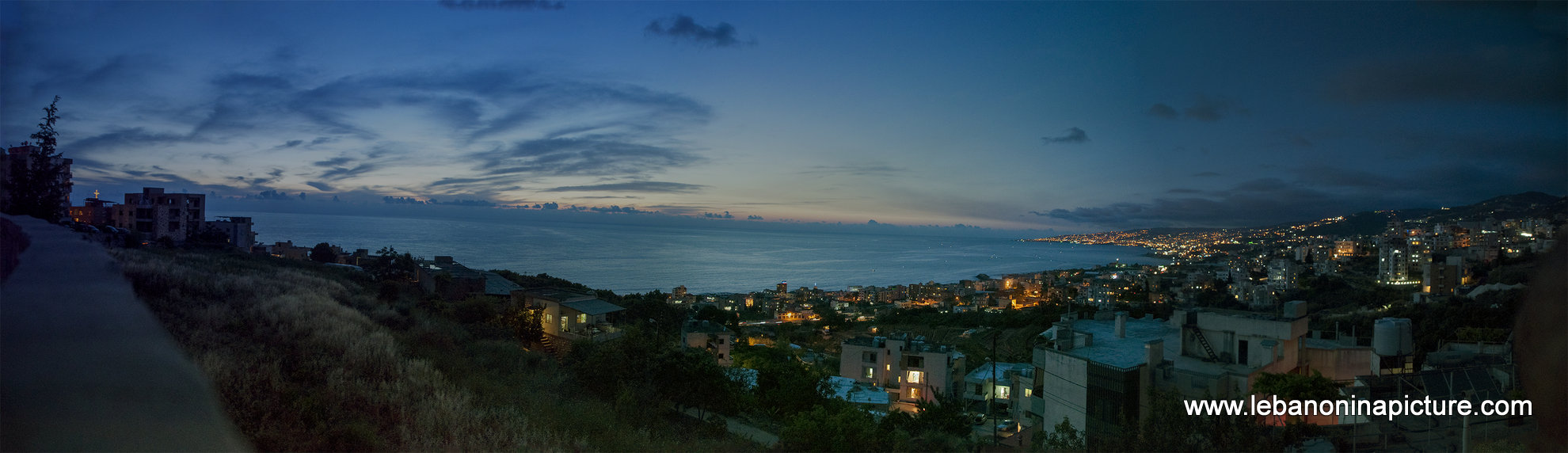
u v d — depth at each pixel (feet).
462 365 62.28
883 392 145.18
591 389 76.59
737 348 189.88
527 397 57.41
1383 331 86.94
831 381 150.20
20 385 10.38
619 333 159.74
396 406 41.19
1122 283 408.46
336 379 42.32
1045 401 94.07
